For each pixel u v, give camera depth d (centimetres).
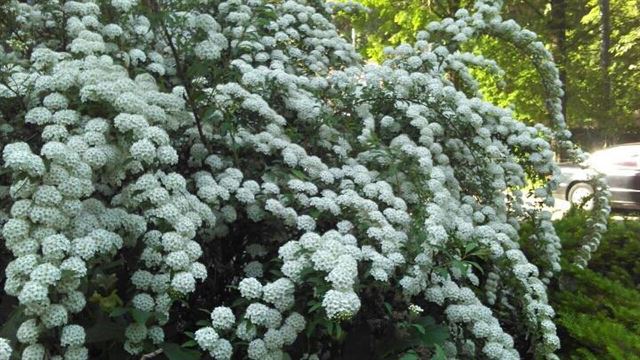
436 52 446
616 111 1259
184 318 276
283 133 320
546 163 414
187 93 287
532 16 902
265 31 403
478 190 385
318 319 212
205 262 283
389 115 385
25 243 202
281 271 236
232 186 272
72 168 215
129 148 236
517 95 832
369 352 261
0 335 208
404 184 314
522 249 446
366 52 817
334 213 270
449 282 272
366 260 252
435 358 228
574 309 369
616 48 1397
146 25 328
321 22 443
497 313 337
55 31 334
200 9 374
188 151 300
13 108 264
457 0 655
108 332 220
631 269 471
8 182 264
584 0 1068
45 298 191
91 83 236
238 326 218
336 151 332
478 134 385
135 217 235
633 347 293
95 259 222
